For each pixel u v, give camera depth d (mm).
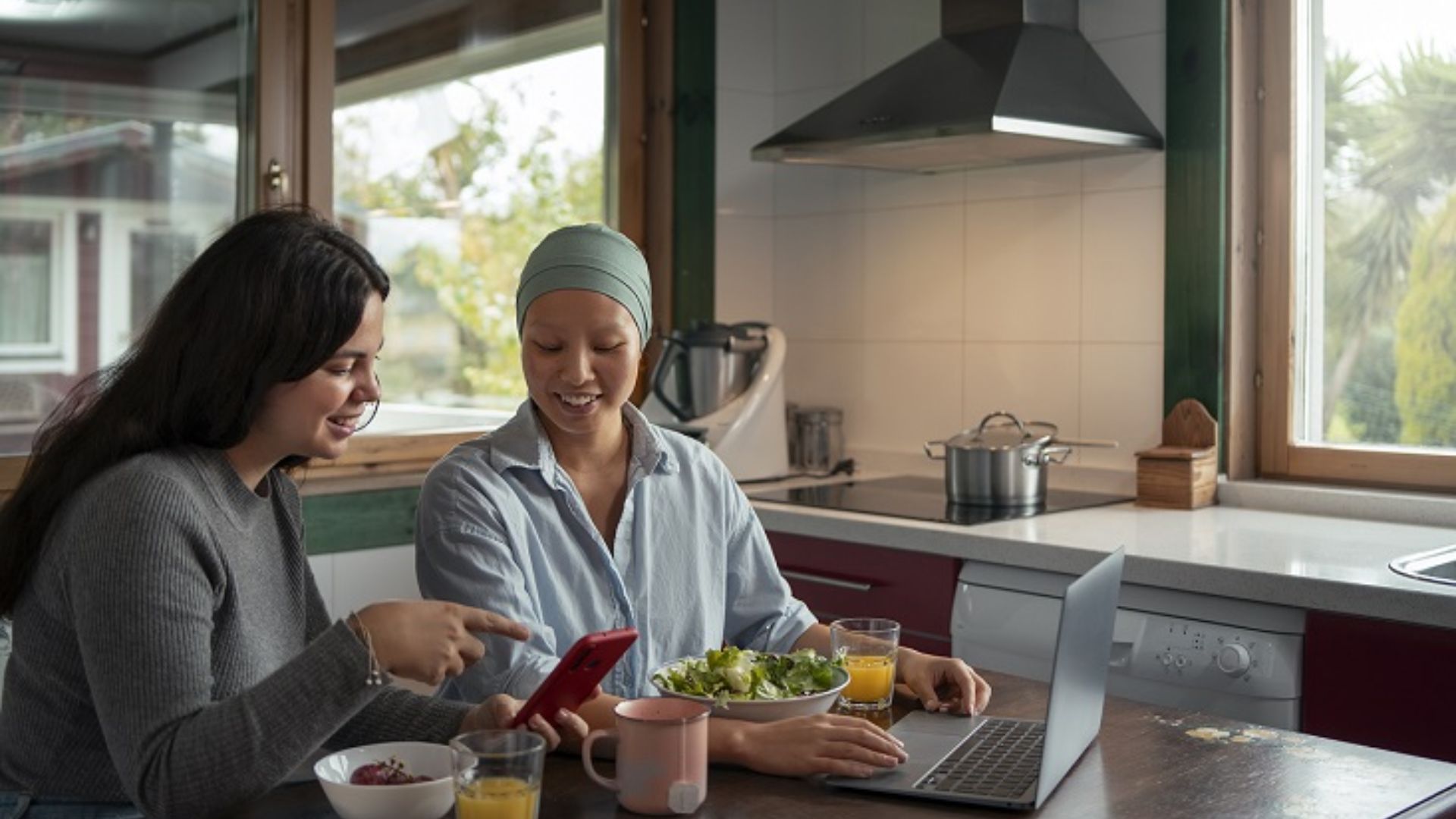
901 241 3645
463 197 3436
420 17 3330
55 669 1486
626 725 1409
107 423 1505
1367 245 2986
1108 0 3213
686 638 1946
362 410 1593
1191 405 3082
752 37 3824
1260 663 2350
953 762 1552
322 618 1738
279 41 3111
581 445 1920
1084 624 1519
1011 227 3416
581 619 1872
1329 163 3037
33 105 2859
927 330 3602
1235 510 3010
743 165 3822
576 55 3625
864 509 3053
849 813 1414
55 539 1480
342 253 1532
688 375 3498
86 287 2945
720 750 1548
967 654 2736
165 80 3000
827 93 3750
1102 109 3045
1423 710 2221
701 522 1988
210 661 1452
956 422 3551
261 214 1551
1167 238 3105
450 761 1428
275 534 1648
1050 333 3350
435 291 3398
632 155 3723
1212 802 1449
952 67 3109
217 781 1346
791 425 3742
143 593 1389
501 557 1767
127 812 1509
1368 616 2260
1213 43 3016
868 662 1748
